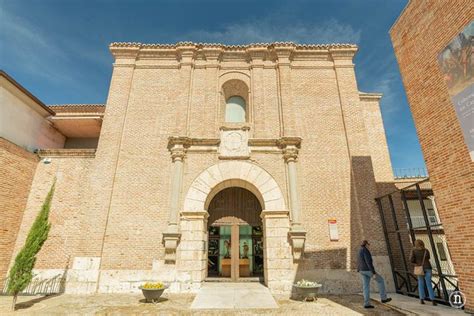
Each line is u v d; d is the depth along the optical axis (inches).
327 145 476.7
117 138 473.1
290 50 533.3
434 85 307.9
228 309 301.4
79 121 579.8
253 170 451.5
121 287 392.2
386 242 415.5
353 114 494.9
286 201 436.5
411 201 606.5
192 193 437.1
